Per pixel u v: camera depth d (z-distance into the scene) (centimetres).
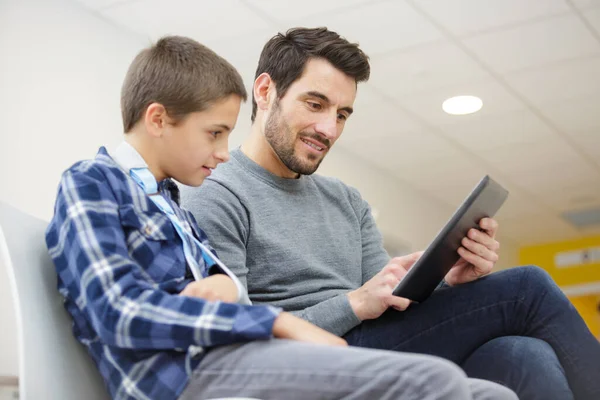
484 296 148
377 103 478
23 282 110
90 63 359
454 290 151
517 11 377
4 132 315
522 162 581
